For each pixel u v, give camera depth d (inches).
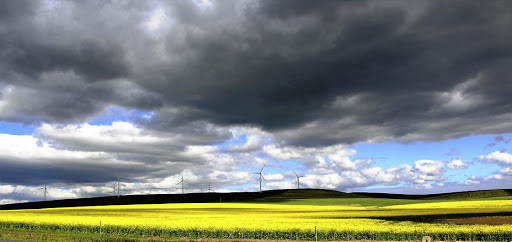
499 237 1390.3
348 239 1424.7
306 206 3937.0
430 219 2140.7
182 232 1539.1
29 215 2476.6
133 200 5570.9
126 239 1398.9
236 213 2768.2
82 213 2763.3
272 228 1519.4
